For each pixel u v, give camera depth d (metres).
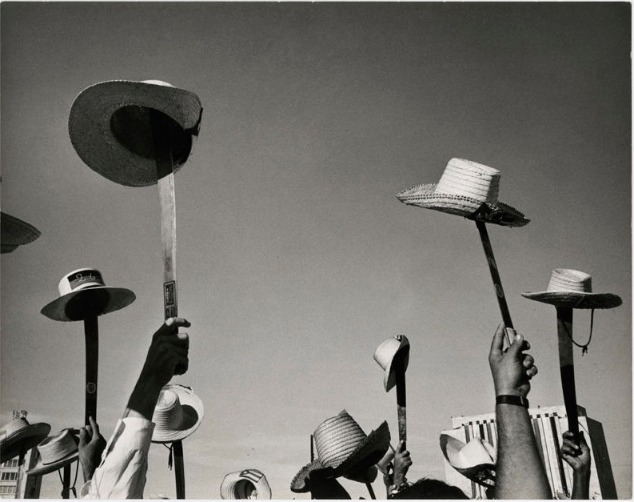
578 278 5.32
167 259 3.12
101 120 3.65
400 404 6.82
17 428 7.39
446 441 7.05
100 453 3.98
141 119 3.75
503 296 4.50
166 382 2.74
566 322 5.27
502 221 5.46
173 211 3.27
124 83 3.39
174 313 3.01
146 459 2.68
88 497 2.60
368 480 5.77
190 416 8.04
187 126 3.56
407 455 5.78
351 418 6.21
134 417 2.69
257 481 9.63
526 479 2.74
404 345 7.12
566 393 4.53
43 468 6.80
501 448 2.84
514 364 2.98
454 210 5.39
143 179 3.90
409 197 5.54
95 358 4.31
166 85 3.41
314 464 6.91
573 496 4.16
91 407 4.19
